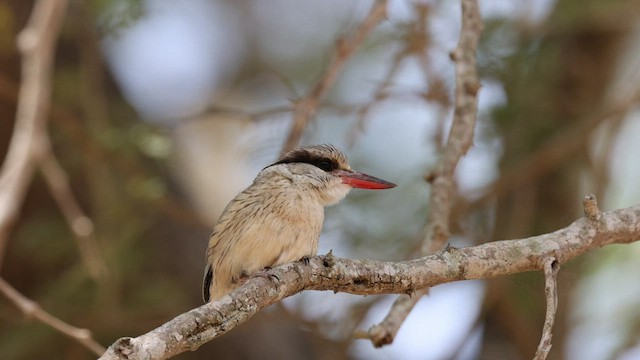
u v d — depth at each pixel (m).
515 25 12.84
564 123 13.20
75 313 12.04
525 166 12.41
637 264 13.48
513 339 13.14
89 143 12.50
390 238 12.44
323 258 6.82
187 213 13.06
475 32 9.28
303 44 16.27
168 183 14.14
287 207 8.62
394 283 6.80
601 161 12.73
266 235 8.56
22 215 13.27
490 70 12.69
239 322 6.32
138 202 12.73
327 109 13.05
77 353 12.12
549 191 13.29
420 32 12.38
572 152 12.73
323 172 9.02
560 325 12.54
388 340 7.80
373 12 11.12
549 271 6.81
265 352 13.75
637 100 12.41
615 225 7.02
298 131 11.16
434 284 6.86
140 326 12.36
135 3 13.01
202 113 12.78
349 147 12.12
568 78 13.51
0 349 12.00
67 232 12.84
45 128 11.42
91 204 13.14
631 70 14.52
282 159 9.37
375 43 13.34
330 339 12.51
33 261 13.17
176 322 6.00
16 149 11.13
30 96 11.28
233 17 17.28
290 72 16.16
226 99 16.91
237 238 8.59
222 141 16.91
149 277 12.98
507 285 12.02
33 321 11.95
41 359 12.33
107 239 12.34
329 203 9.18
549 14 12.75
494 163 13.08
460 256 6.88
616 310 13.49
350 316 12.44
